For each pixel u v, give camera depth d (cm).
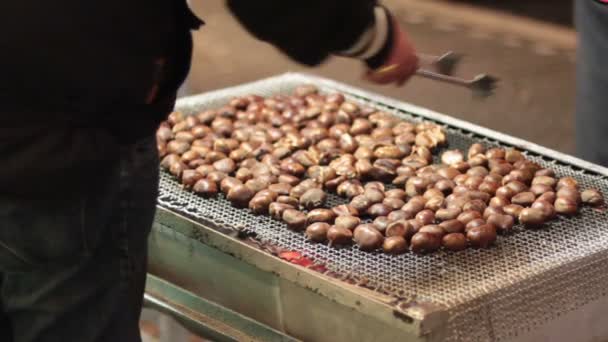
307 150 188
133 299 156
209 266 166
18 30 135
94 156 142
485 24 429
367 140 190
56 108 139
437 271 153
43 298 151
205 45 413
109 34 138
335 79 369
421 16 441
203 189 175
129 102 143
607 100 200
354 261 157
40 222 145
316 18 138
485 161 181
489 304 146
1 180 140
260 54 404
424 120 199
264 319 161
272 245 159
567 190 169
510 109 343
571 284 154
